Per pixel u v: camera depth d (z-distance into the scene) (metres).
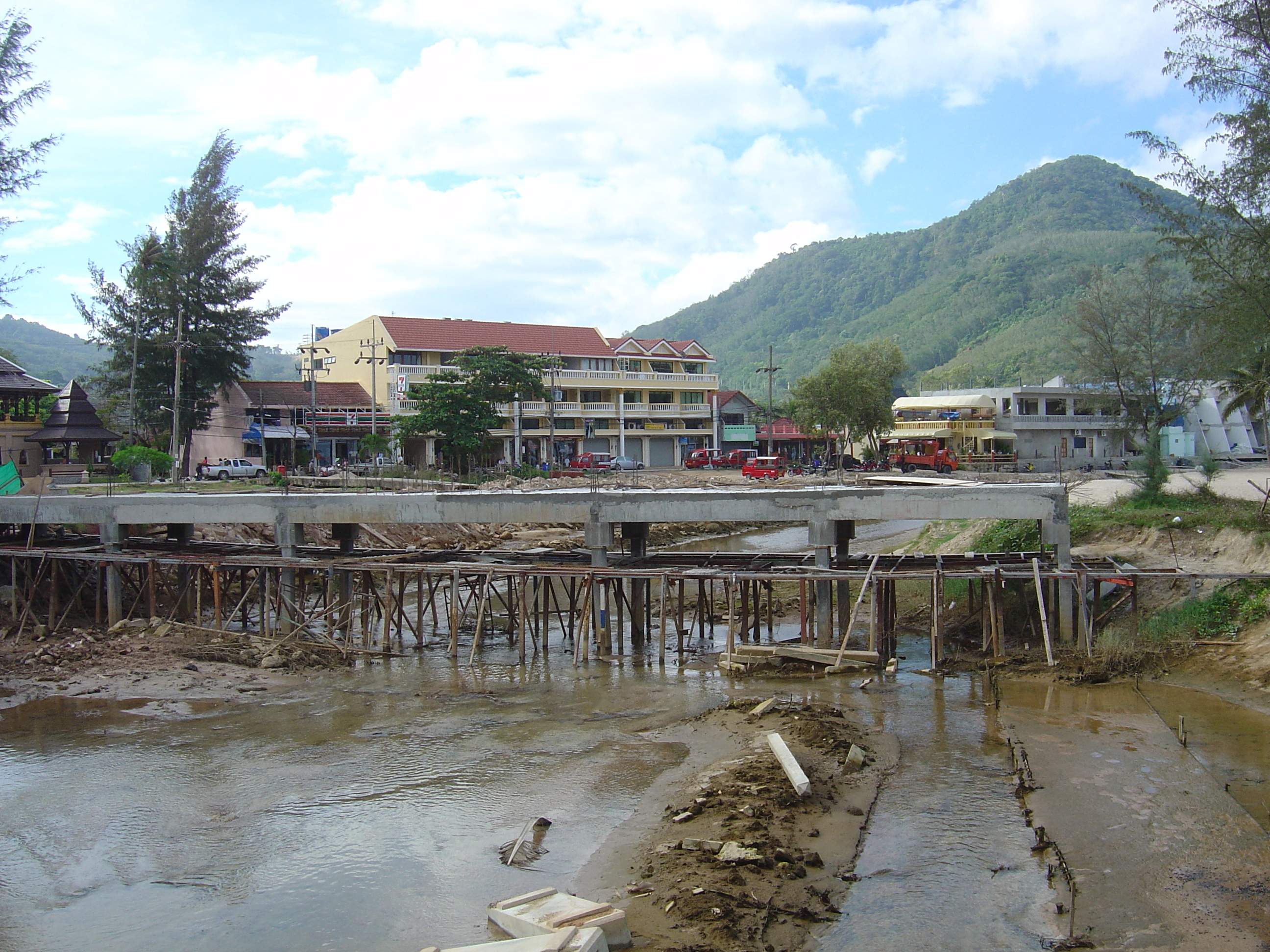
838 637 25.09
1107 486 39.16
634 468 72.81
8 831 14.34
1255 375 35.03
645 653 24.67
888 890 11.07
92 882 12.69
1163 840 12.21
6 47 36.22
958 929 10.20
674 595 32.94
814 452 85.81
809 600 30.42
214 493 33.78
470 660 23.67
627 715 18.98
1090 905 10.66
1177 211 27.02
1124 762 15.01
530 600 34.44
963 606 26.61
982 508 22.39
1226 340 26.95
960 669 21.03
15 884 12.70
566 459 75.62
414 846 13.27
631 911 10.73
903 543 42.25
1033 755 15.44
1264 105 22.88
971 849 12.15
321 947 10.73
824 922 10.36
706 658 23.73
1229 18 23.08
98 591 27.44
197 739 18.28
